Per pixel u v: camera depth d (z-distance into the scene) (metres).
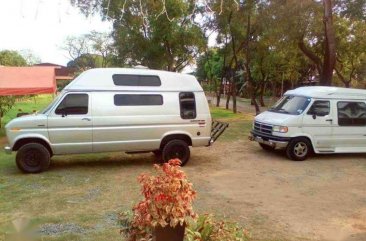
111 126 10.27
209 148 14.00
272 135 12.10
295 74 44.28
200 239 3.65
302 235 6.09
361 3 21.48
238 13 25.30
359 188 8.87
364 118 12.43
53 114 9.93
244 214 7.02
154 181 3.50
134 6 16.92
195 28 25.41
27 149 9.84
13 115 24.38
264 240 5.84
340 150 12.29
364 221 6.76
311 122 11.91
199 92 11.12
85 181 9.23
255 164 11.37
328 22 19.05
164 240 3.45
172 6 22.66
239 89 60.91
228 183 9.20
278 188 8.80
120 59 27.25
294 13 19.97
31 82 15.71
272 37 23.05
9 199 7.73
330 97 12.20
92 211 7.04
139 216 3.54
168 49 26.31
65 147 10.05
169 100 10.77
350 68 38.00
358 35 27.61
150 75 10.77
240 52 34.00
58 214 6.86
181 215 3.42
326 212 7.20
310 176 9.97
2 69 16.31
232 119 25.25
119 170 10.43
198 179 9.56
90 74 10.31
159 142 10.76
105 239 5.70
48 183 9.00
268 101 49.56
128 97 10.44
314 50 25.28
